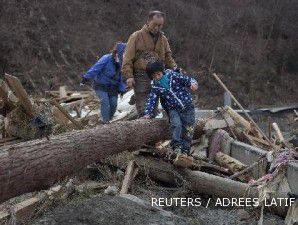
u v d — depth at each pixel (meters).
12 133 6.77
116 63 8.41
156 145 6.57
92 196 5.57
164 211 5.27
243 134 8.12
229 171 6.56
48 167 4.25
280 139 8.09
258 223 5.31
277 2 39.41
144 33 7.01
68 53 25.27
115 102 8.63
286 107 28.16
